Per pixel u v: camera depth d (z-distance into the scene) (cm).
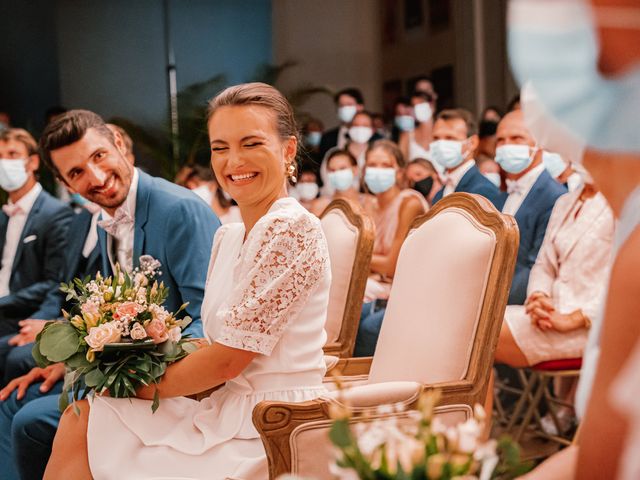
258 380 204
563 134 98
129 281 215
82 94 927
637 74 88
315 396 204
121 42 930
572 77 90
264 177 209
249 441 200
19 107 914
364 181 444
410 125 606
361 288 265
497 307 199
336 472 107
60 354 204
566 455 117
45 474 206
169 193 279
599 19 87
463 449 104
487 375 199
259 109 209
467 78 766
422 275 216
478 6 753
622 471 90
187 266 270
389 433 107
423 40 815
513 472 108
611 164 97
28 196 412
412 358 211
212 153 214
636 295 90
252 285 198
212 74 941
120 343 201
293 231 199
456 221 213
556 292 321
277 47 916
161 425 204
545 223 351
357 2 884
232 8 934
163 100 935
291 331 203
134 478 195
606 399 92
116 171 275
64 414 210
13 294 390
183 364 202
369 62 885
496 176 464
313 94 886
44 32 914
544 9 89
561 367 314
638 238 92
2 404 301
